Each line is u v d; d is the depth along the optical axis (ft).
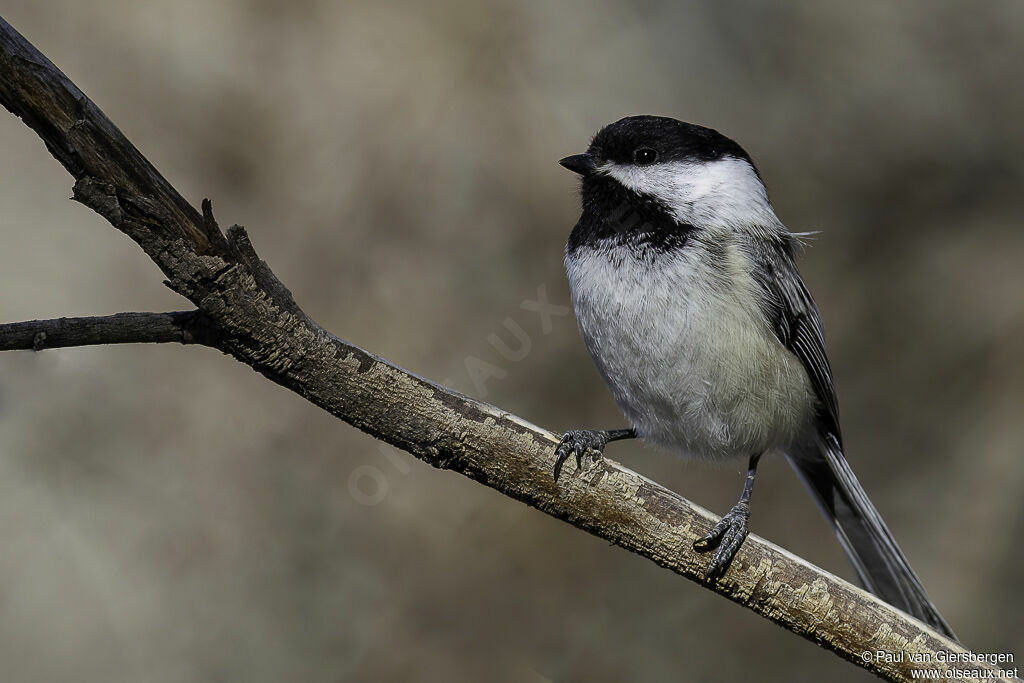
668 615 31.07
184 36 35.96
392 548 30.22
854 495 24.45
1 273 32.83
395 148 35.29
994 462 35.96
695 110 40.86
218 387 31.65
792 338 23.41
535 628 29.89
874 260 40.78
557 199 35.65
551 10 39.52
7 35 14.82
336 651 29.01
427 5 37.47
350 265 33.86
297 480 30.83
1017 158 42.37
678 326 21.24
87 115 15.08
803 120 42.91
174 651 28.73
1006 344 38.14
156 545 29.91
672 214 22.02
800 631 17.47
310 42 36.27
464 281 33.99
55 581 29.17
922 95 43.55
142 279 33.68
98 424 30.89
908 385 38.01
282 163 34.91
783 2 44.29
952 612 33.78
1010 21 44.39
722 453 23.38
